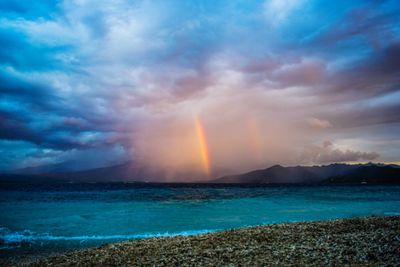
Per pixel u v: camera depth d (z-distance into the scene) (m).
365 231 20.58
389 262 12.83
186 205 56.78
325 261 13.43
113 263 16.39
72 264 17.08
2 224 36.66
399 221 24.05
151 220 38.81
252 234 21.39
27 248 24.88
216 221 37.44
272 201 63.88
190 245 19.27
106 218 40.94
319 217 39.44
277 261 13.89
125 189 136.50
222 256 15.60
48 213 46.75
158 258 16.47
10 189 136.62
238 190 120.88
